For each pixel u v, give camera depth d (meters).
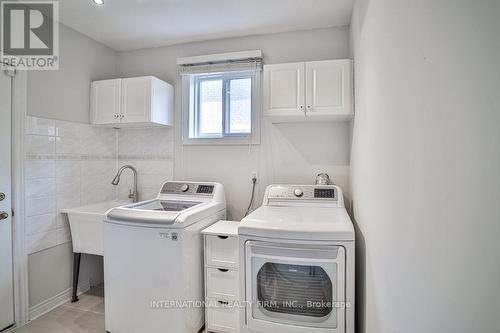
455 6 0.57
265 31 2.35
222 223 2.00
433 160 0.65
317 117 2.05
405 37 0.81
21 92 1.88
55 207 2.13
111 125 2.48
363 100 1.49
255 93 2.40
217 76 2.58
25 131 1.91
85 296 2.31
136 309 1.70
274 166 2.37
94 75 2.50
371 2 1.25
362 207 1.53
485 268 0.50
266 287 1.52
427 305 0.68
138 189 2.69
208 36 2.45
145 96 2.31
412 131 0.76
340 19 2.14
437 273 0.64
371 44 1.26
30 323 1.91
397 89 0.88
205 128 2.62
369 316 1.31
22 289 1.89
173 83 2.62
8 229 1.82
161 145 2.64
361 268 1.54
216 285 1.78
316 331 1.43
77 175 2.32
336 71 1.91
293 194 1.99
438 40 0.63
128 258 1.71
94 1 1.90
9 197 1.83
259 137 2.39
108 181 2.66
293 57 2.33
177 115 2.61
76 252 2.19
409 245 0.78
